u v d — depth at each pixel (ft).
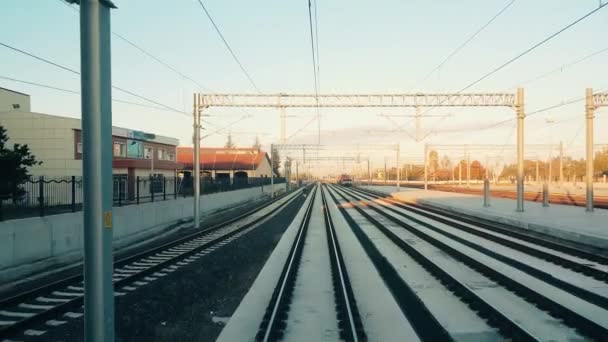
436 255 48.85
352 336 22.18
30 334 24.79
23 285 39.81
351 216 104.12
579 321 23.98
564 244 56.13
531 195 162.09
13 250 43.65
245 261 47.50
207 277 39.29
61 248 51.13
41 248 47.65
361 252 52.29
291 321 26.18
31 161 58.29
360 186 366.02
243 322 26.35
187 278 38.99
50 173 107.86
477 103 90.02
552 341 21.91
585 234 54.24
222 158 256.73
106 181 14.73
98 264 14.44
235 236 69.77
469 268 41.42
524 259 45.34
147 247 61.77
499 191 198.90
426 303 29.48
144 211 74.90
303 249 55.36
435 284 35.01
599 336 22.15
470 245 55.26
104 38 14.78
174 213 90.89
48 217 49.03
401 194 187.83
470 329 24.02
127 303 30.83
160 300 31.63
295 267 42.47
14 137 108.88
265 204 153.17
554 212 87.92
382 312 27.71
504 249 52.06
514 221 74.38
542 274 36.63
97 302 14.43
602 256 43.37
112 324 14.97
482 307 26.96
